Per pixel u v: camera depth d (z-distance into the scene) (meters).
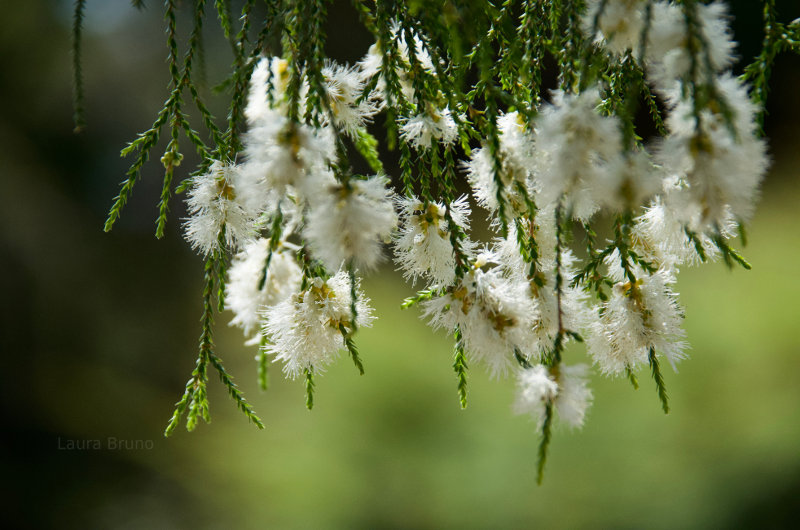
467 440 4.80
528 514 4.12
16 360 7.09
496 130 0.93
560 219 0.88
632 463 4.20
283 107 0.91
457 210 1.12
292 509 4.73
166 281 8.24
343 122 1.10
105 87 8.48
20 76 7.86
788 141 8.20
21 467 6.12
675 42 0.77
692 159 0.74
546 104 0.94
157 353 7.63
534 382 0.88
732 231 1.08
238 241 1.16
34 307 7.42
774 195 6.57
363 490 4.67
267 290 1.13
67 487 5.91
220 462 5.37
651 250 1.09
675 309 1.11
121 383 7.25
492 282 1.03
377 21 1.02
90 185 8.38
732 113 0.70
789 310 4.62
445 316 1.07
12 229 7.52
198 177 1.15
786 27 0.95
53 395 6.95
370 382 5.31
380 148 4.16
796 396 4.22
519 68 1.00
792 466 3.82
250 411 1.22
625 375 1.15
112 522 5.40
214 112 7.40
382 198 0.87
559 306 0.89
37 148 8.01
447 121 1.12
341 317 1.14
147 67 8.71
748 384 4.42
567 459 4.33
